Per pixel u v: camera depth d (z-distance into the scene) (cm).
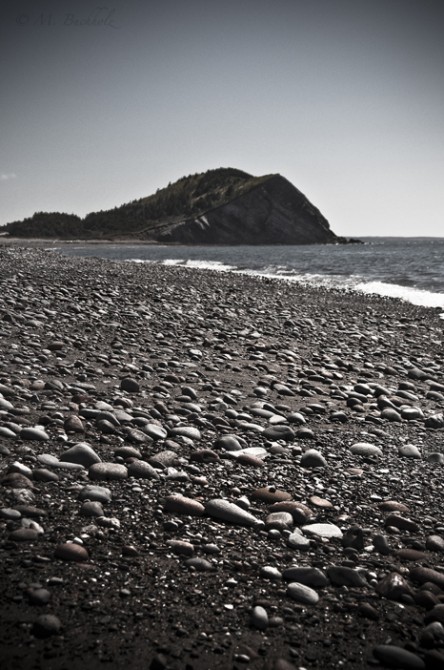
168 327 1141
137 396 652
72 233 11138
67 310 1205
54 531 337
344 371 909
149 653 244
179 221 11462
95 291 1567
